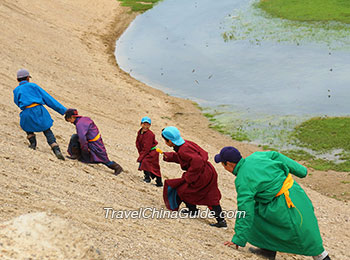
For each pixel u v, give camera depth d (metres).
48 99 8.23
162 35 34.16
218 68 26.73
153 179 10.35
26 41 24.98
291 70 25.30
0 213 4.54
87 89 20.92
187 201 6.94
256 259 5.59
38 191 5.91
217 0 43.84
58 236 3.11
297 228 5.22
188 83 24.83
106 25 36.41
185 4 43.16
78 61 25.70
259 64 26.75
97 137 8.51
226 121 19.80
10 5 31.30
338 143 17.05
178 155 6.80
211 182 6.86
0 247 2.92
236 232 5.36
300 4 39.16
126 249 4.51
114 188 7.63
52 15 33.91
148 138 9.23
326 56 26.77
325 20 33.84
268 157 5.49
